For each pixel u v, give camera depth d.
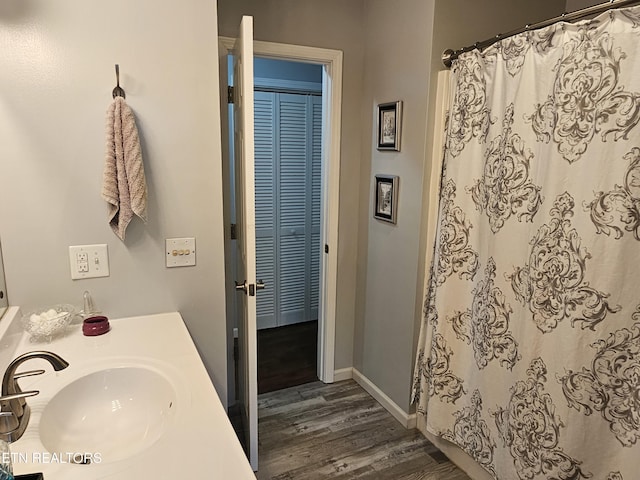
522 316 1.64
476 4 2.09
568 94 1.43
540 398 1.56
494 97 1.74
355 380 2.95
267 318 3.76
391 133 2.37
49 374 1.22
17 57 1.37
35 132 1.42
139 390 1.27
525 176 1.62
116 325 1.58
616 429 1.36
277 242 3.65
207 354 1.82
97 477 0.84
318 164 3.68
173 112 1.60
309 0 2.42
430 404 2.16
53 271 1.51
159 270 1.67
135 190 1.49
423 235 2.21
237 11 2.27
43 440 0.99
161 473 0.85
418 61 2.13
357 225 2.81
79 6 1.42
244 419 2.25
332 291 2.80
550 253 1.51
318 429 2.40
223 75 2.29
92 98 1.47
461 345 2.00
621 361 1.34
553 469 1.53
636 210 1.28
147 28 1.51
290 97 3.46
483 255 1.85
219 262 1.77
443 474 2.07
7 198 1.42
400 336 2.41
